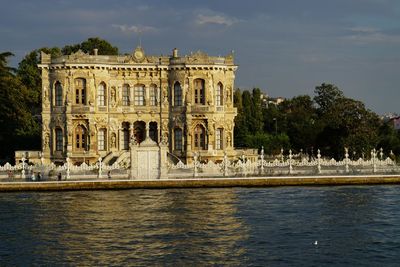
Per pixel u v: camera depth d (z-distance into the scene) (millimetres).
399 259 51594
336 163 102312
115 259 51656
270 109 196750
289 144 156500
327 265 50000
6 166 98438
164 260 51281
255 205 75500
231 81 121188
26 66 154250
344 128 131875
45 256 52688
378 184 95688
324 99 185250
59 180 93000
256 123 170750
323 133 136500
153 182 92562
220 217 67812
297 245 55844
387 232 60719
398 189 89875
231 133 121250
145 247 55188
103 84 118438
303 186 93938
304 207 74000
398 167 102062
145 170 95000
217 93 120062
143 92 121062
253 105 176375
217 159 118688
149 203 77688
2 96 126812
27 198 83188
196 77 118812
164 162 95250
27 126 138250
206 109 118125
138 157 94938
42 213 70875
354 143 129125
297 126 166625
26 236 59469
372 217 67812
